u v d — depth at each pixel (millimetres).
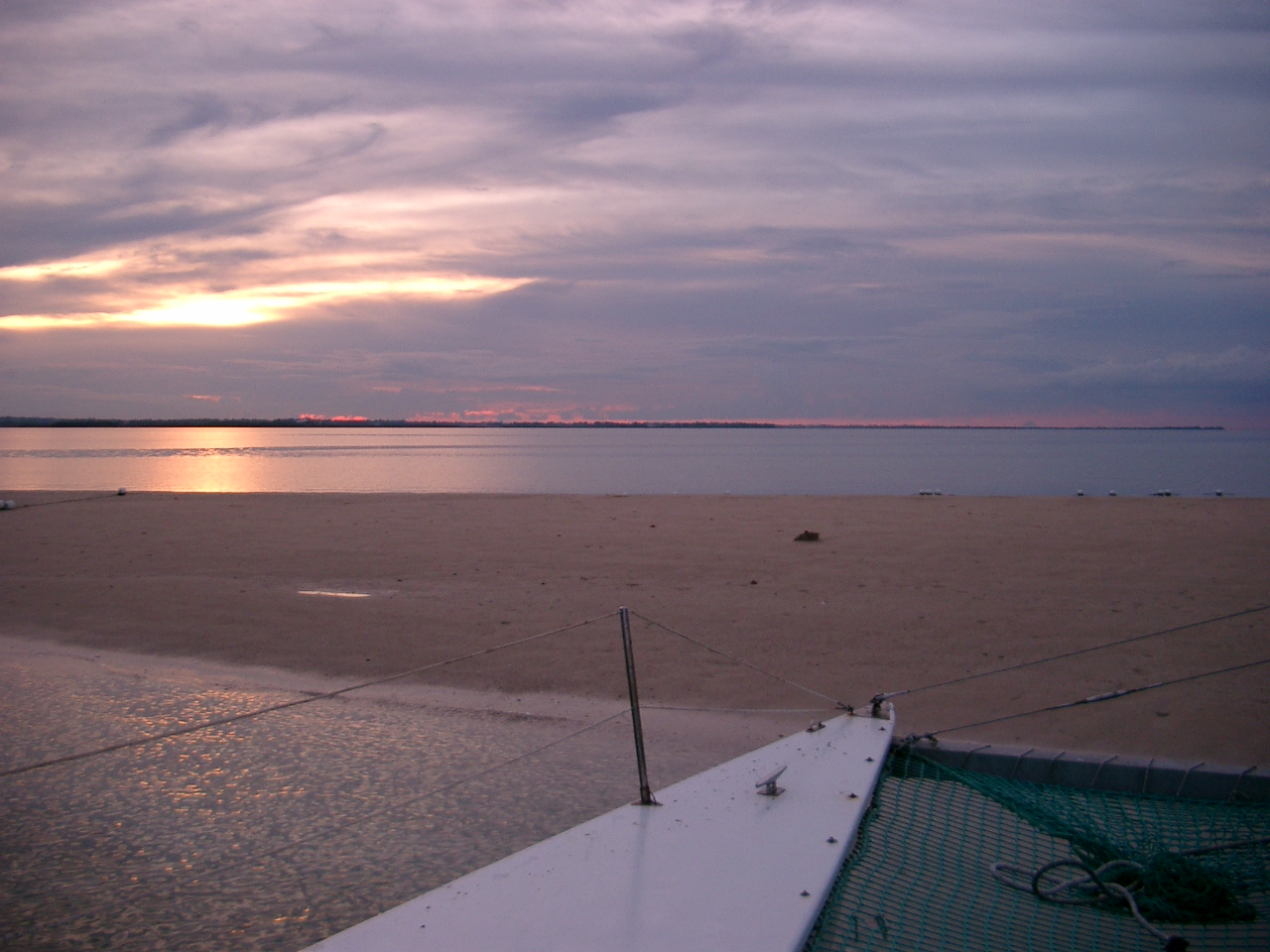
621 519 17000
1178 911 2832
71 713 6086
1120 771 3725
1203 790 3643
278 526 16375
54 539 14781
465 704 6238
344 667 7215
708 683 6559
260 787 4797
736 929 2287
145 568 11945
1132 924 2768
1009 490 35938
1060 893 2875
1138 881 2934
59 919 3529
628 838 2879
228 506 20172
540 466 61625
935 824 3285
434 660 7340
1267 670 6457
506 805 4500
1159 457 75438
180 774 4996
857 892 2666
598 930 2303
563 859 2738
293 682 6836
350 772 5004
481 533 15109
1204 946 2666
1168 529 14180
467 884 2611
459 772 4977
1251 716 5543
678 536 14281
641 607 9062
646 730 5625
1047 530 14375
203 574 11453
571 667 7062
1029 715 5590
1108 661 6812
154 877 3857
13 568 12102
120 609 9516
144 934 3410
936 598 9211
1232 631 7574
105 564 12305
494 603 9406
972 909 2678
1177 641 7328
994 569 10820
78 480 40812
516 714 6004
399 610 9164
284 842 4152
